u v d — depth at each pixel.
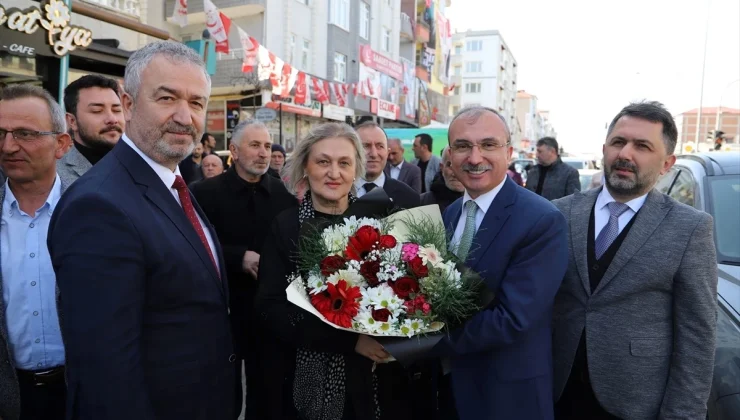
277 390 1.99
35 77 5.06
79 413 1.26
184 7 7.45
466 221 1.92
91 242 1.27
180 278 1.45
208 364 1.54
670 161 1.87
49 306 1.86
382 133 3.50
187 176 6.60
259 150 2.93
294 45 14.73
